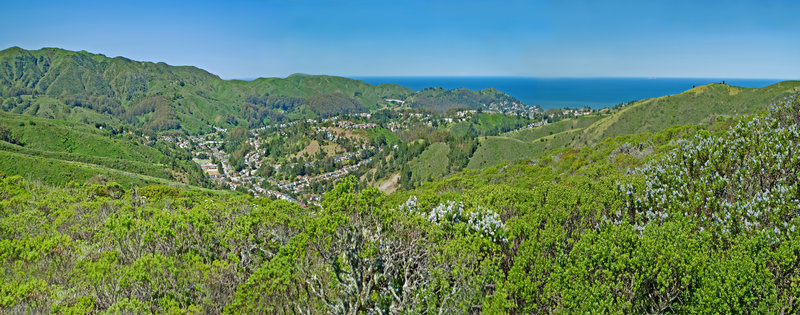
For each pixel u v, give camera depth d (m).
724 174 9.81
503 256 7.46
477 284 6.05
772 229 6.40
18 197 16.36
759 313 5.02
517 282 5.95
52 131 117.56
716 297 5.16
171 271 6.58
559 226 7.87
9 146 93.94
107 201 15.85
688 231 7.07
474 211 9.44
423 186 43.88
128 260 7.98
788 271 5.55
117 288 6.29
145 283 6.41
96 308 6.08
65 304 6.06
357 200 7.04
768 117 14.79
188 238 8.91
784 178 8.53
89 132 132.00
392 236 7.25
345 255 6.55
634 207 9.49
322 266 6.70
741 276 5.21
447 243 7.15
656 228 6.90
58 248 8.52
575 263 6.22
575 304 5.59
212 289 6.64
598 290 5.48
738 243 6.24
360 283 6.47
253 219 9.80
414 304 5.86
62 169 66.88
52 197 17.70
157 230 8.73
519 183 22.58
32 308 5.88
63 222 12.07
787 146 9.65
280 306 5.97
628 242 6.08
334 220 6.43
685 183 9.35
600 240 6.37
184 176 106.62
